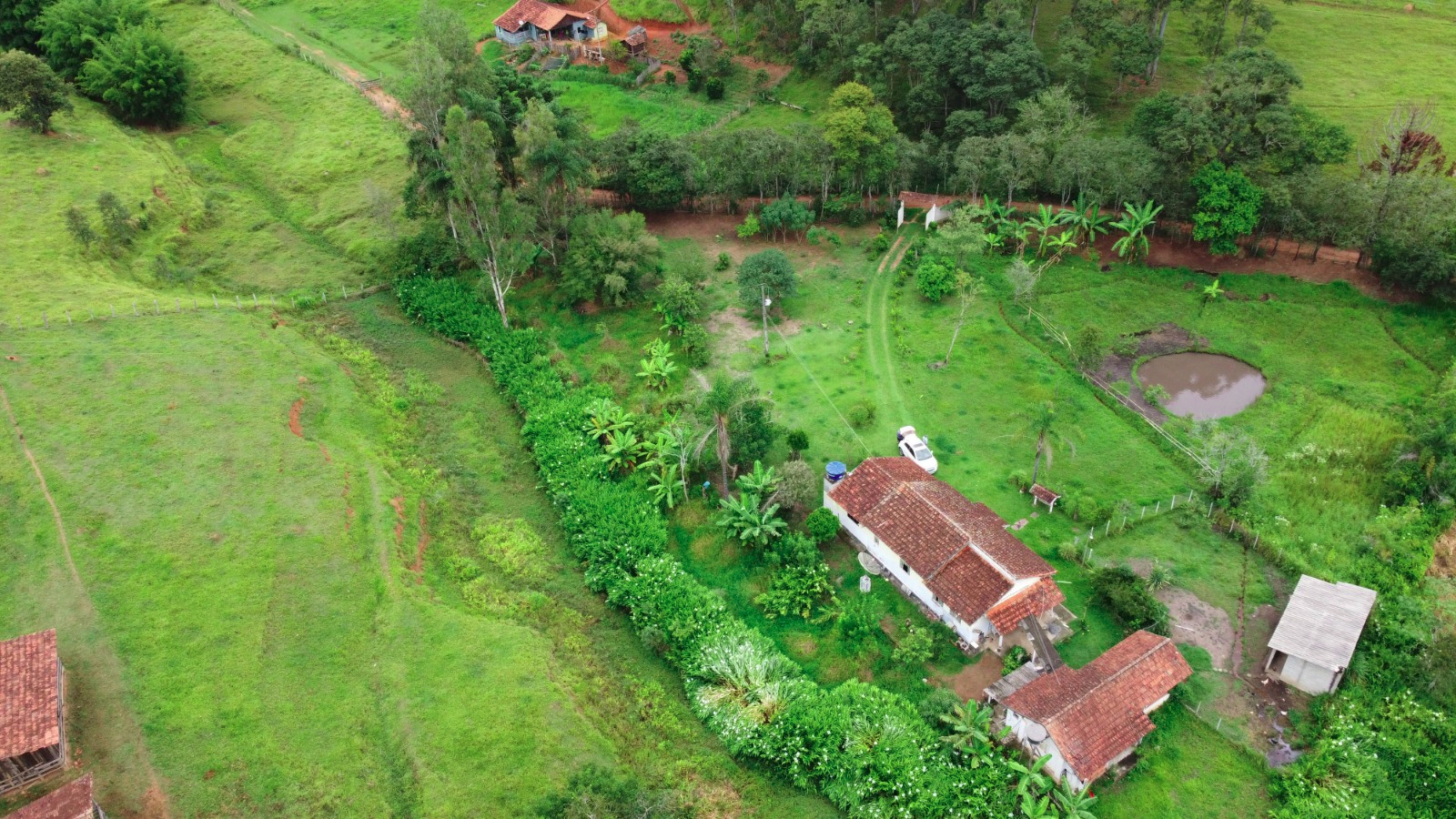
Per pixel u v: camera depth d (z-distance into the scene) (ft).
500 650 146.00
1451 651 136.26
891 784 128.06
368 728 134.72
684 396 198.90
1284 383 197.26
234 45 355.15
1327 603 143.95
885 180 261.24
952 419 194.29
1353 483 172.04
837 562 165.27
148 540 156.04
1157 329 216.54
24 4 305.32
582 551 166.09
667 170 257.55
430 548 169.17
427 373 216.95
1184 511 168.96
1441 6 316.40
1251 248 231.71
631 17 369.91
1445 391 178.19
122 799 122.52
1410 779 126.52
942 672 145.48
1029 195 260.01
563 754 131.64
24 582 148.05
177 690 134.92
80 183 254.88
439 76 224.94
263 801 124.26
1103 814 125.59
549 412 196.24
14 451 169.37
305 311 233.55
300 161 293.23
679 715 142.10
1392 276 211.20
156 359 197.26
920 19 287.89
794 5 327.47
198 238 256.52
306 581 153.38
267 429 181.98
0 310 205.26
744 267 223.51
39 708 122.72
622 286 226.38
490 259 222.48
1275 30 311.88
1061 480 177.58
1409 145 225.15
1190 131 224.74
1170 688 134.92
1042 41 311.27
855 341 218.79
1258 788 128.36
